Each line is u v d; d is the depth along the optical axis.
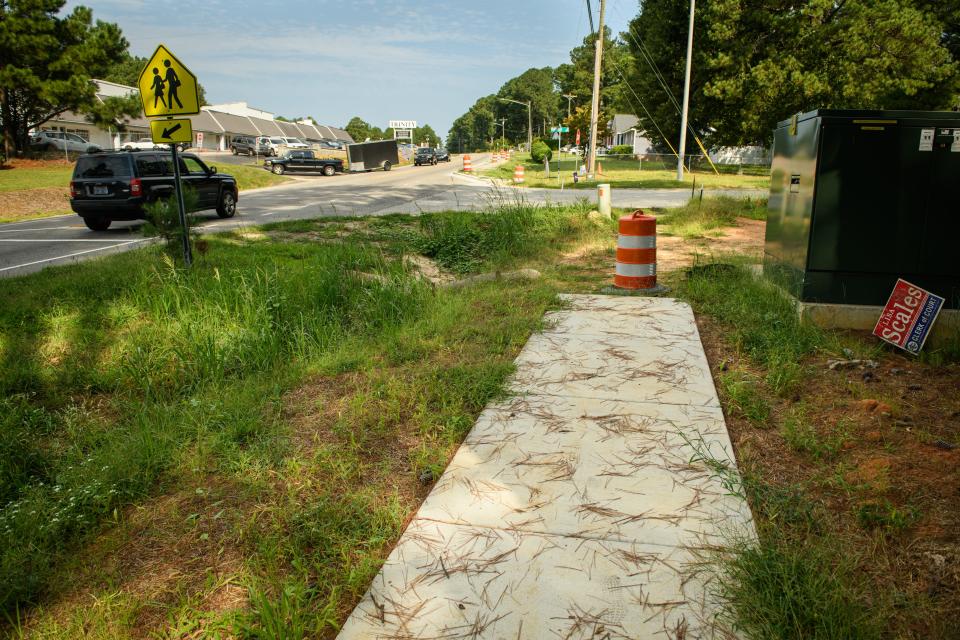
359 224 14.23
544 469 3.72
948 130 5.66
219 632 2.52
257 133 87.31
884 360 5.44
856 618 2.44
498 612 2.58
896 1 37.34
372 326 6.56
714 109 44.72
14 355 5.92
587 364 5.43
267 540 3.06
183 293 7.08
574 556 2.92
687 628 2.47
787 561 2.75
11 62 32.75
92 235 14.67
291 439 4.21
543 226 13.58
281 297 6.73
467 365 5.38
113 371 5.62
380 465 3.86
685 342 5.98
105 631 2.56
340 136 125.38
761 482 3.51
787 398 4.69
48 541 3.17
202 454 3.99
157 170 15.20
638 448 3.94
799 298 6.27
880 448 3.88
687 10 44.31
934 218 5.79
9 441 4.20
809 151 6.07
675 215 16.81
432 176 42.66
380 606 2.64
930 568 2.78
